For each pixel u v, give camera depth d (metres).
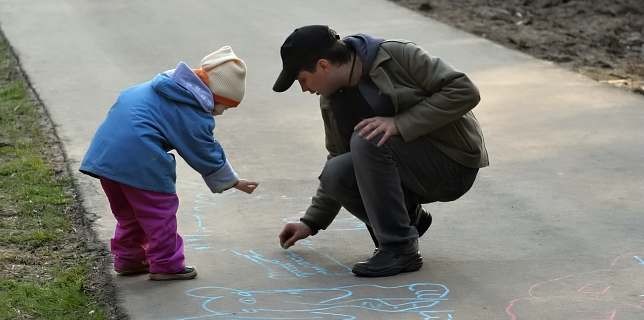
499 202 6.71
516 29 14.00
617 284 5.28
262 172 7.43
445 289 5.21
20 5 15.16
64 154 7.90
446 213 6.48
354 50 5.21
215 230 6.19
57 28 13.47
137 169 5.15
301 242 5.97
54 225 6.26
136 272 5.45
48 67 11.22
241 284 5.30
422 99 5.19
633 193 6.90
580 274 5.41
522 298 5.09
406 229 5.40
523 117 9.12
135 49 12.18
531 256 5.70
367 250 5.82
